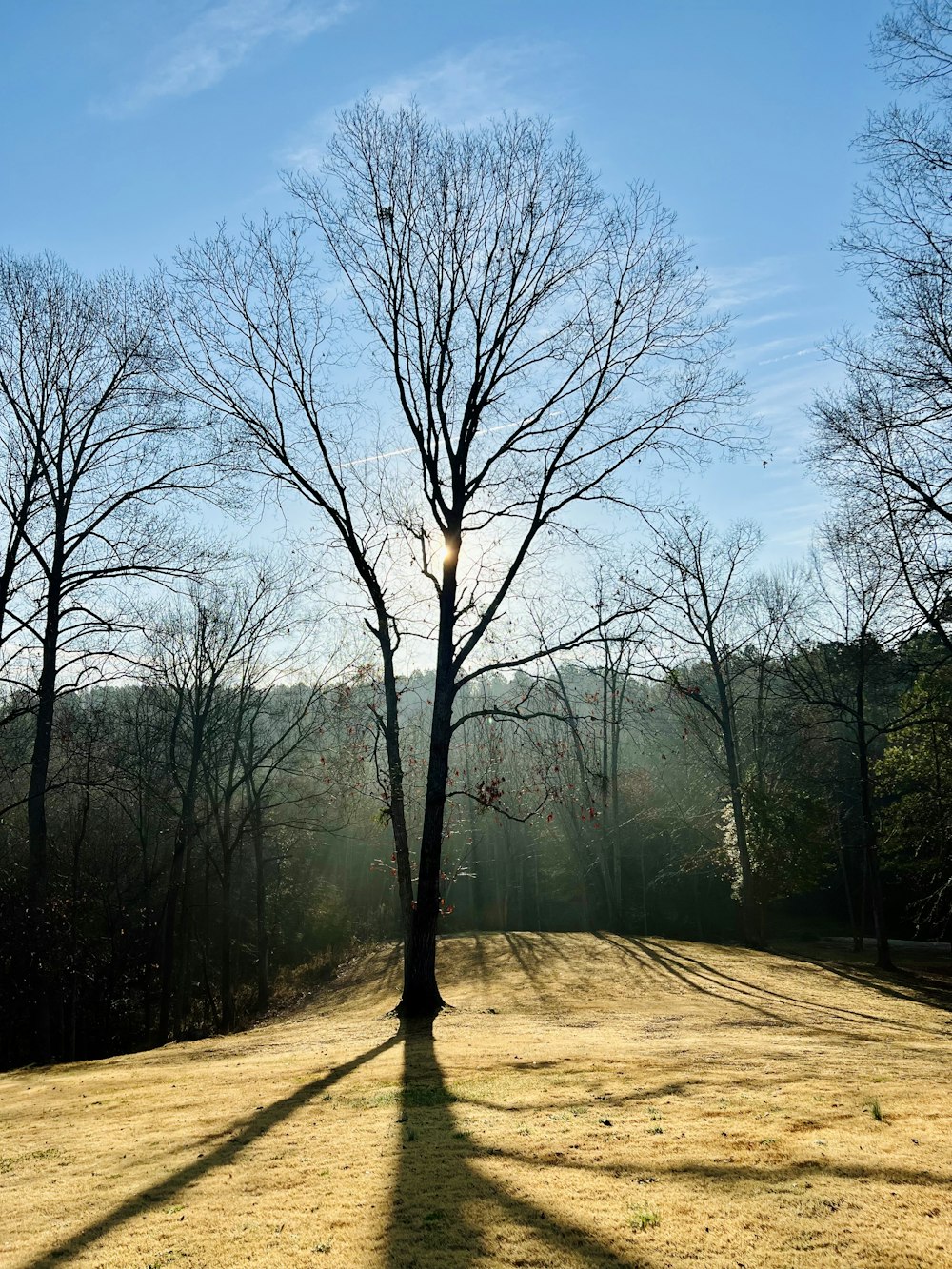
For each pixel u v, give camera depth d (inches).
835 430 894.4
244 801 1781.5
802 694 1528.1
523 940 1510.8
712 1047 584.4
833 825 1798.7
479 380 773.9
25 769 1514.5
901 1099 388.8
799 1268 216.2
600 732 1924.2
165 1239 263.7
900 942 1974.7
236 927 1808.6
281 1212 279.4
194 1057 700.0
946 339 780.0
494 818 2038.6
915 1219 242.4
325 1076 531.5
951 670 1258.0
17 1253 263.6
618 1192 277.1
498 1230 251.3
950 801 1215.6
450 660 787.4
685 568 1553.9
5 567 962.7
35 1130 454.6
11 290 979.3
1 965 1034.7
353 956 1738.4
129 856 1612.9
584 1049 581.6
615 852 1870.1
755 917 2023.9
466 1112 406.9
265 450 783.7
